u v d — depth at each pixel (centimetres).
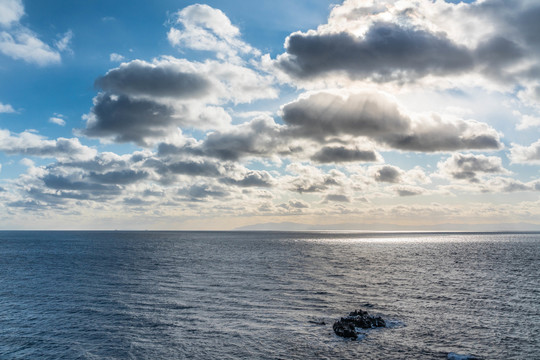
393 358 2647
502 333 3175
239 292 4891
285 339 3028
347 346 2872
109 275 6512
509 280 6041
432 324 3428
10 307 4069
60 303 4253
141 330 3266
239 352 2761
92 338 3080
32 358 2683
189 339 3039
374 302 4328
